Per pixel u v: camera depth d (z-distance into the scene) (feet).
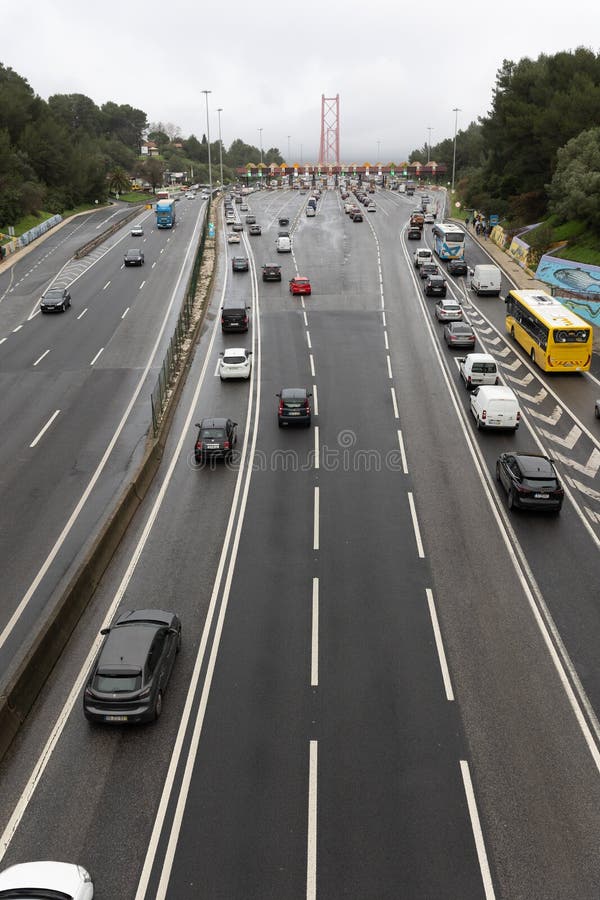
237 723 61.11
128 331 185.06
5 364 160.66
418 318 195.83
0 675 67.46
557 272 230.48
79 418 130.72
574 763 57.16
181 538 91.30
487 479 107.86
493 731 60.34
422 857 48.96
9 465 112.06
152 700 59.36
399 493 103.35
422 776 55.62
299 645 71.20
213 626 74.08
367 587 80.89
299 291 218.18
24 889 42.96
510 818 52.06
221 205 454.81
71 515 96.99
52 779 55.36
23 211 371.56
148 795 53.98
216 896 46.37
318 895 46.32
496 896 46.32
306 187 632.79
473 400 132.26
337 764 56.80
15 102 457.27
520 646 71.26
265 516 96.84
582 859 48.91
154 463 112.16
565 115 298.15
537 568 84.74
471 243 308.81
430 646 71.15
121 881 47.39
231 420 129.39
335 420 130.52
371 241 305.12
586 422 131.13
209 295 219.20
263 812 52.44
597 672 67.77
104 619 75.00
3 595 80.02
